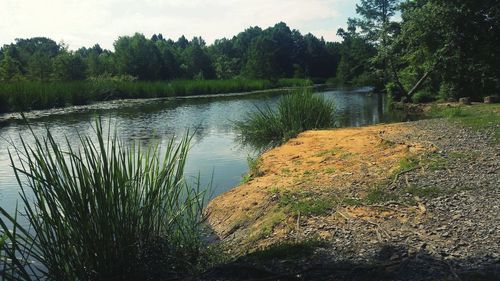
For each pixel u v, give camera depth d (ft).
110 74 159.94
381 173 24.20
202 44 374.43
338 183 23.12
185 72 214.69
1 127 62.08
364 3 163.53
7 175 33.17
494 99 67.36
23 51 169.27
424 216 17.19
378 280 12.31
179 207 18.17
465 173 22.57
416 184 21.30
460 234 15.17
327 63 296.71
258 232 18.34
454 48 76.07
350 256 14.16
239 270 13.89
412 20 79.66
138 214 14.92
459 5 74.84
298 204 19.89
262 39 239.09
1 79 126.21
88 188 13.38
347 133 41.88
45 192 12.88
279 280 12.91
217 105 98.37
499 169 22.86
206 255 16.72
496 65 73.82
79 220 13.32
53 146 13.12
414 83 90.84
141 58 183.01
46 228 13.00
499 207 17.49
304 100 51.34
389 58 91.15
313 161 30.07
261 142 47.62
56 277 13.08
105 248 13.73
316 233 16.63
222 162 36.68
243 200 22.86
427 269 12.69
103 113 81.97
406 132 38.14
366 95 126.93
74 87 104.68
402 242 14.89
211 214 22.53
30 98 88.89
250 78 218.59
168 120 69.77
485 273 12.19
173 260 15.66
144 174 15.46
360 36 166.40
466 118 44.80
